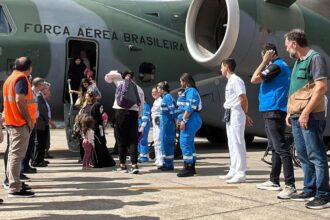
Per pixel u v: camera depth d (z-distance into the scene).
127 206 5.00
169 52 11.15
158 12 11.43
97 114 8.05
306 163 5.26
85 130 7.80
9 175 5.42
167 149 7.72
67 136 9.27
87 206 4.98
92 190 5.89
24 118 5.27
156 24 11.23
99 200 5.28
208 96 11.41
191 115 7.11
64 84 9.78
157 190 5.94
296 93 4.99
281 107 5.62
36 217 4.48
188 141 7.12
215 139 13.87
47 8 9.82
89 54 10.51
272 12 9.62
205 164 8.73
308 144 4.93
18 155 5.36
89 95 8.16
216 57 9.20
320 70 4.70
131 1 11.40
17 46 9.18
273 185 6.01
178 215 4.62
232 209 4.92
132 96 7.27
